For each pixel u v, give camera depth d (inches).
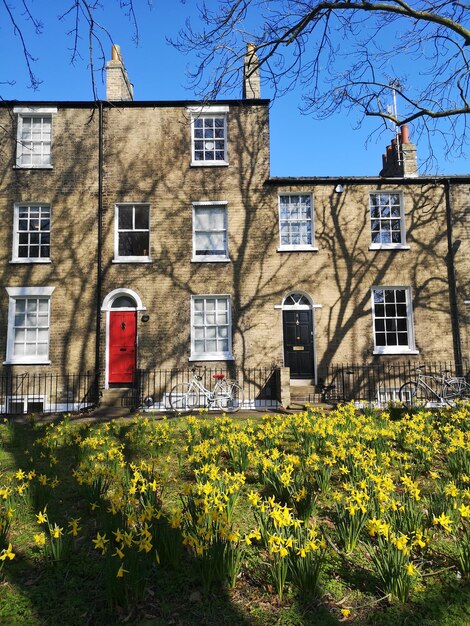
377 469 208.8
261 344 586.6
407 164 644.7
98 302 583.5
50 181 604.1
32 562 154.5
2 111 614.2
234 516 184.2
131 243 606.5
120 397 565.6
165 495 203.8
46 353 587.5
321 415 368.8
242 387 576.4
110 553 135.4
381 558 138.3
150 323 584.4
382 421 338.6
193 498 167.9
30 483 202.2
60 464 262.2
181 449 290.7
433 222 620.4
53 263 591.5
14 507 181.8
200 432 316.5
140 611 128.0
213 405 536.7
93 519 186.1
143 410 528.4
